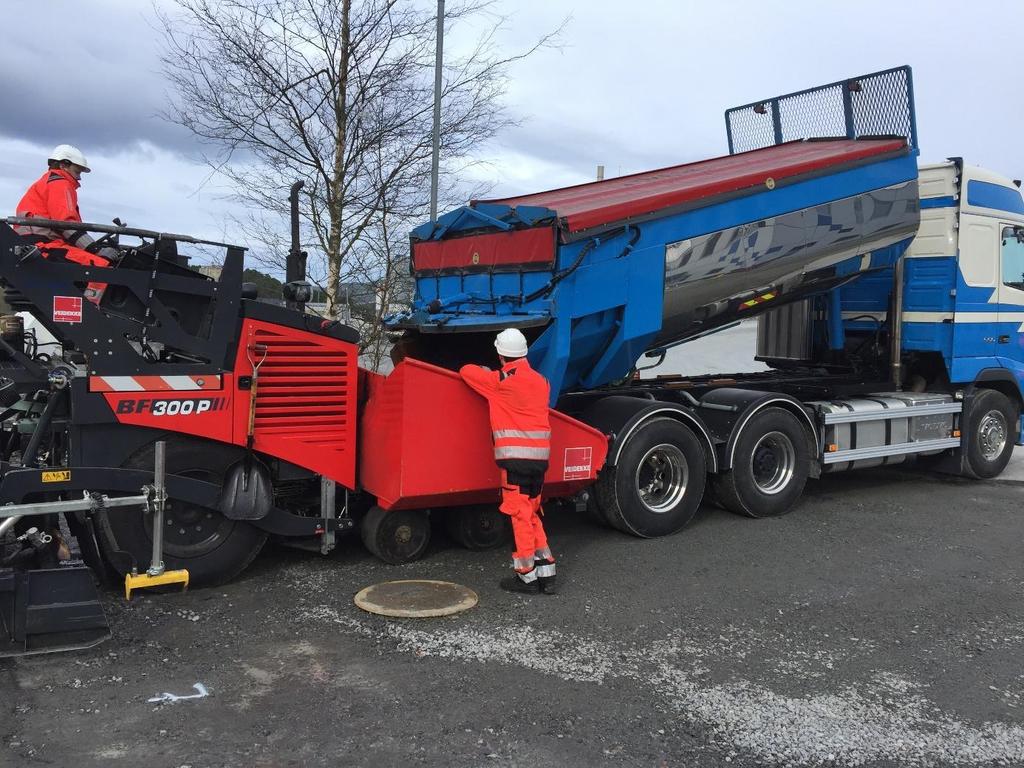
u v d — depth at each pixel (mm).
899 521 7449
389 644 4445
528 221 6254
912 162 8086
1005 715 3785
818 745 3484
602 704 3803
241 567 5391
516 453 5238
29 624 4145
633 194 6746
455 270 7211
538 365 6262
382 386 5562
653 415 6656
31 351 5184
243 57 9422
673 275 6570
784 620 4945
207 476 5180
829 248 7539
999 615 5094
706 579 5699
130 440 4926
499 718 3645
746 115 10156
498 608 5047
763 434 7363
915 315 9008
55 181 5203
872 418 8195
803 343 9836
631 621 4883
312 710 3672
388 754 3320
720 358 12258
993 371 9250
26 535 4551
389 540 5801
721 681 4078
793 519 7457
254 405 5215
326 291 10383
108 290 4934
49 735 3385
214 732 3453
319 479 5676
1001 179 9266
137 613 4793
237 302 5129
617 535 6805
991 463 9469
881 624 4906
